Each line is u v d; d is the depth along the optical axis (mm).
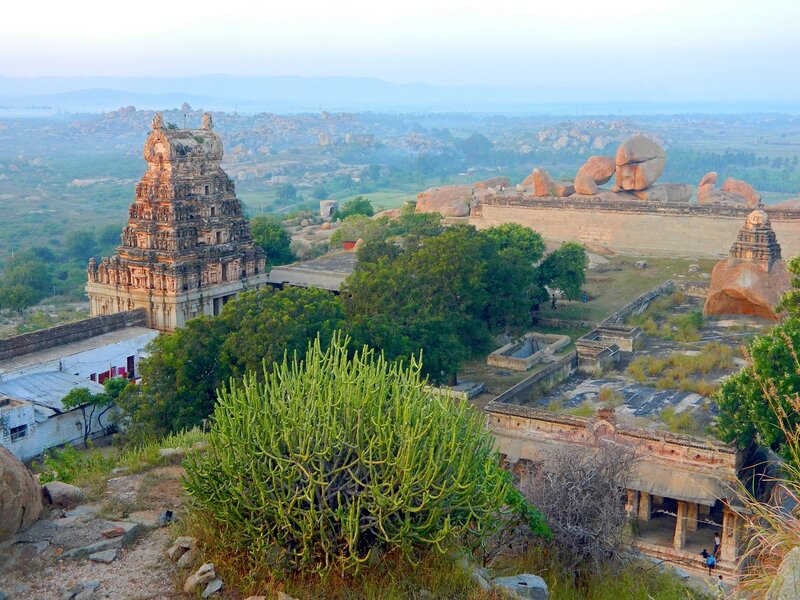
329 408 17953
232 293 77125
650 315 66312
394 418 18656
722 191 113438
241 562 17859
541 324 79188
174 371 49219
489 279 72812
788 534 16094
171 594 16922
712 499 35406
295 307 50969
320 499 17562
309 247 120875
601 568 21969
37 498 19688
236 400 19344
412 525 17562
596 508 22547
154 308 72250
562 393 48531
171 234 71875
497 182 141125
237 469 17938
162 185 72750
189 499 21188
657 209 98500
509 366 65938
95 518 20203
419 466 17359
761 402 34406
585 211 103562
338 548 17469
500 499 18766
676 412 44406
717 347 54875
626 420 43031
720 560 35469
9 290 133125
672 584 22500
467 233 77125
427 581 17391
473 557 19344
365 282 63094
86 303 146500
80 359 60969
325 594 17047
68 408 52156
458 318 65938
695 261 94875
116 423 55500
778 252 63000
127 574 17641
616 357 54219
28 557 17938
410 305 59438
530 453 38688
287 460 17594
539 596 18953
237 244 78188
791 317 43781
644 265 94438
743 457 37000
